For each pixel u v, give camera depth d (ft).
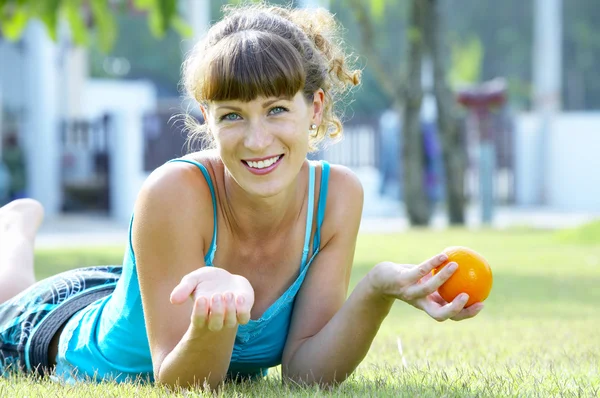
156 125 66.44
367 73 136.05
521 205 79.56
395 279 9.57
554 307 21.75
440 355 13.65
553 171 79.56
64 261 32.60
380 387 10.38
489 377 10.87
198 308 8.60
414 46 53.52
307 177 11.21
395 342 15.17
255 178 9.94
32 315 12.50
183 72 11.54
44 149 63.87
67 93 73.61
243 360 11.38
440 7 53.52
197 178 10.66
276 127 9.83
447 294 9.54
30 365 12.25
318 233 11.27
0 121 65.26
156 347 10.30
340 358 10.59
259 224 10.85
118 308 11.17
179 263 10.39
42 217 15.15
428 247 38.27
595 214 68.64
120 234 52.03
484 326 17.85
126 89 88.79
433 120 70.44
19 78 68.18
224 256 10.97
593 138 78.59
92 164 68.18
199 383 10.01
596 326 17.44
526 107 139.03
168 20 35.70
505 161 78.79
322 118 11.02
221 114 9.85
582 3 147.33
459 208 55.83
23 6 36.35
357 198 11.53
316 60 10.40
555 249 37.93
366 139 70.38
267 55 9.66
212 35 10.26
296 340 11.20
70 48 69.31
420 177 54.85
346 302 10.51
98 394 9.80
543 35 82.43
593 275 29.01
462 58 114.42
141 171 65.82
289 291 11.19
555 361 12.82
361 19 54.29
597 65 148.46
